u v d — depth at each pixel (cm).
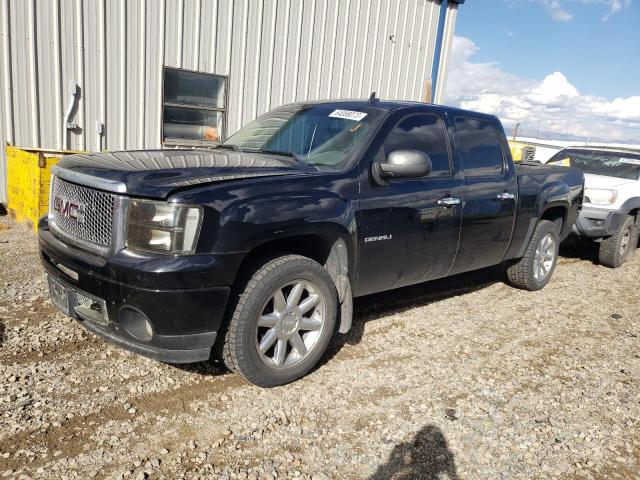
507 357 425
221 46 929
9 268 529
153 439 283
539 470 286
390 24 1169
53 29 765
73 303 322
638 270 772
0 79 740
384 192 389
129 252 289
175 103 907
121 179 293
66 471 253
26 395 311
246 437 292
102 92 825
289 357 347
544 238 595
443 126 457
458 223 454
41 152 706
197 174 311
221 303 299
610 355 446
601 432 326
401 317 493
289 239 346
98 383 332
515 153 1288
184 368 360
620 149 907
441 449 297
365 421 317
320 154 397
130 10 823
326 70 1085
